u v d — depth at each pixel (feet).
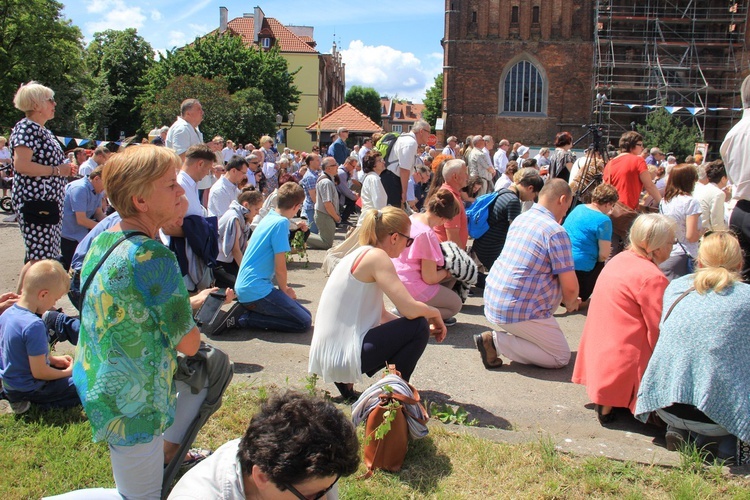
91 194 27.55
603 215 24.34
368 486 11.40
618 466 12.18
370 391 12.19
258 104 146.41
